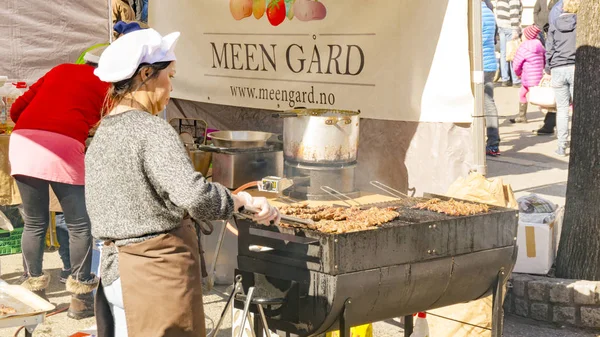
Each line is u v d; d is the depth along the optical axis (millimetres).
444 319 4352
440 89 4605
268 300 3186
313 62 5473
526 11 17781
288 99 5730
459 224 3486
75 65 5008
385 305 3309
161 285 2725
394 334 4758
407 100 4805
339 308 3133
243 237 3469
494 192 4266
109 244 2840
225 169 5012
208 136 5414
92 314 5109
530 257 5129
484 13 9430
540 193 7887
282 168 5168
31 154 4836
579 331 4797
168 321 2730
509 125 12242
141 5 9891
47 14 6797
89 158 2812
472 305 4285
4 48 6680
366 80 5078
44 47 6836
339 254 3074
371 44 5008
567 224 5109
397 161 4973
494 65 9539
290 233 3244
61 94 4883
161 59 2805
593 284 4801
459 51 4488
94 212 2805
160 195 2707
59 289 5680
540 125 12148
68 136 4836
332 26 5273
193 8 6520
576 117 5047
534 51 11805
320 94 5441
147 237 2730
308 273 3186
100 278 2885
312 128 4402
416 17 4695
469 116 4516
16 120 5113
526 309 4969
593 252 4980
